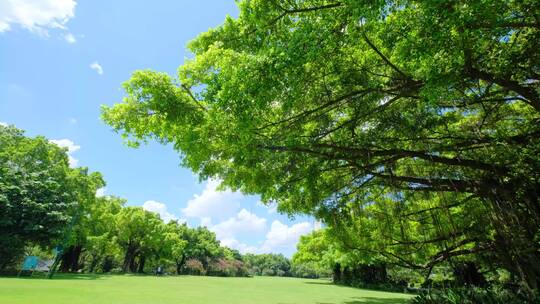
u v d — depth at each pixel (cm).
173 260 5322
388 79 611
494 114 813
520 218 723
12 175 2169
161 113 591
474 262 1120
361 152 713
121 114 603
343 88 604
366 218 1052
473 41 406
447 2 354
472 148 743
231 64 455
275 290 2159
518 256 732
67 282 1745
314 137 697
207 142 634
